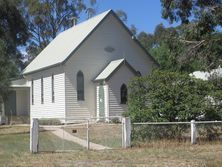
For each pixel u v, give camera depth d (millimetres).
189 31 30688
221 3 31188
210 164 15453
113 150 20656
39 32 70375
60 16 70125
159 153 19047
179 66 30719
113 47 39594
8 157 18781
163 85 23984
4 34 58375
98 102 37688
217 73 32438
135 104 24266
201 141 22453
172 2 31031
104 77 36625
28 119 44812
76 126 32656
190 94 24016
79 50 38094
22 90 47469
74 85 37781
